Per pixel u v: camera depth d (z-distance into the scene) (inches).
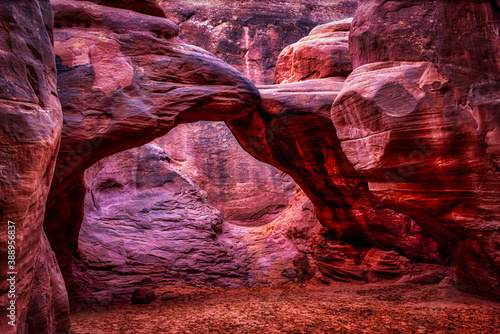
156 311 261.7
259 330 190.4
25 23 122.0
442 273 323.6
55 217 320.2
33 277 129.6
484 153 199.0
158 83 259.0
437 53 211.6
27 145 110.6
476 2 216.5
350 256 386.3
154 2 279.9
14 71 112.3
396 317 204.7
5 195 102.8
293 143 330.3
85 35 248.5
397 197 232.2
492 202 201.5
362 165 230.8
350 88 228.2
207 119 298.7
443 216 224.7
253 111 314.7
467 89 203.3
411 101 204.5
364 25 245.8
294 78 385.7
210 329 195.8
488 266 219.1
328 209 385.4
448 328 179.6
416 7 224.8
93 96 240.4
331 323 198.7
